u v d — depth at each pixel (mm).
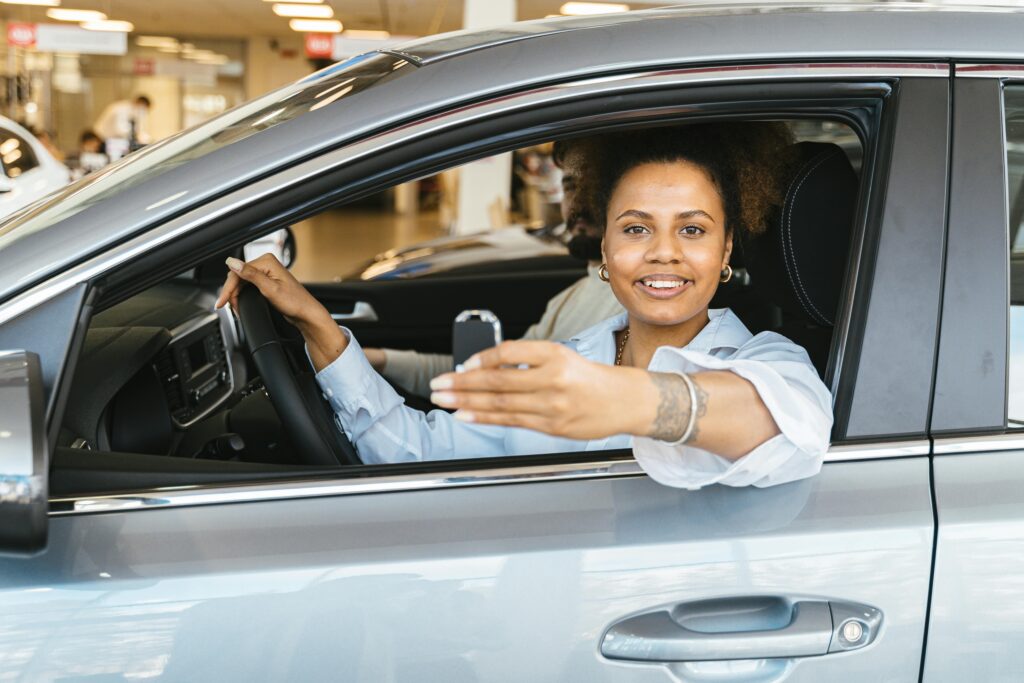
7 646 1058
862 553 1141
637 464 1202
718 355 1445
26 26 10594
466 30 1437
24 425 989
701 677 1128
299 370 1599
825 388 1206
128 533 1117
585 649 1112
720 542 1135
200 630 1078
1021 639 1150
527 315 3404
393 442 1597
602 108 1176
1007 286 1208
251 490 1157
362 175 1145
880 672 1143
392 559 1104
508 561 1111
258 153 1140
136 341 1775
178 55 18641
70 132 17500
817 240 1404
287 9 15047
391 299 3332
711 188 1321
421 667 1101
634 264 1336
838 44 1209
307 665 1091
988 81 1220
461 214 8203
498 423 974
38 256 1101
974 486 1180
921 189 1196
